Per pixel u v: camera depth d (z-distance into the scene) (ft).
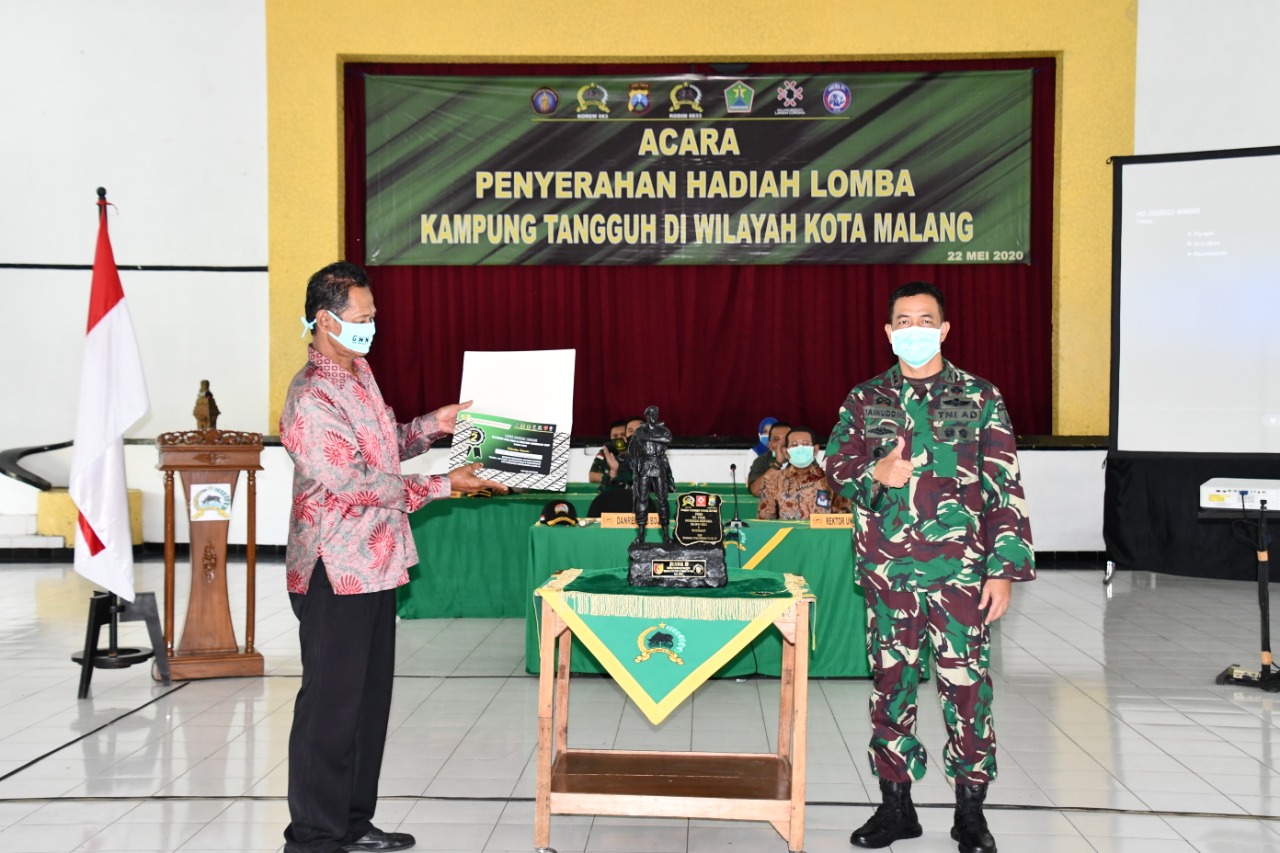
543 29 29.30
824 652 16.07
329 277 8.94
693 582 9.70
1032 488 28.17
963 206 29.35
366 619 8.92
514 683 15.89
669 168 29.63
